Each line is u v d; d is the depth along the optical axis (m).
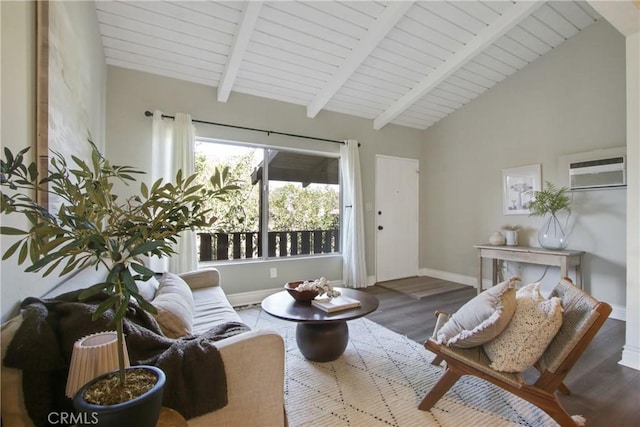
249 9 2.57
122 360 0.85
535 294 1.68
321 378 2.04
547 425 1.59
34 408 0.92
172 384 1.06
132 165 3.12
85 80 2.14
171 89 3.33
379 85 4.02
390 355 2.37
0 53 1.03
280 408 1.22
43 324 1.00
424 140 5.26
